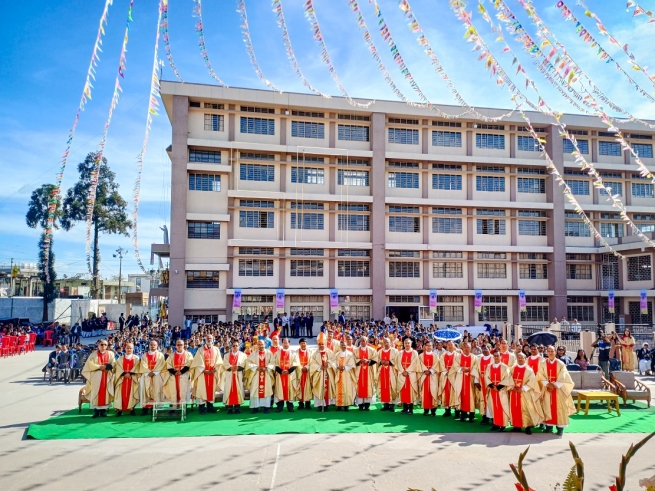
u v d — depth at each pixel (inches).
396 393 565.6
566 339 1071.6
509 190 1667.1
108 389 524.1
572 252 1664.6
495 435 463.8
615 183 1728.6
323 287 1537.9
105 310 2063.2
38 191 1064.2
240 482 340.5
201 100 1488.7
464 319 1612.9
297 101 1513.3
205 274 1481.3
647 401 590.6
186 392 534.0
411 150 1616.6
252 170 1520.7
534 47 452.4
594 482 342.3
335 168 1563.7
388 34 474.0
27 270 2207.2
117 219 1592.0
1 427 484.4
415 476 352.2
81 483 338.6
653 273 1493.6
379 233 1545.3
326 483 339.3
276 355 558.3
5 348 1136.2
